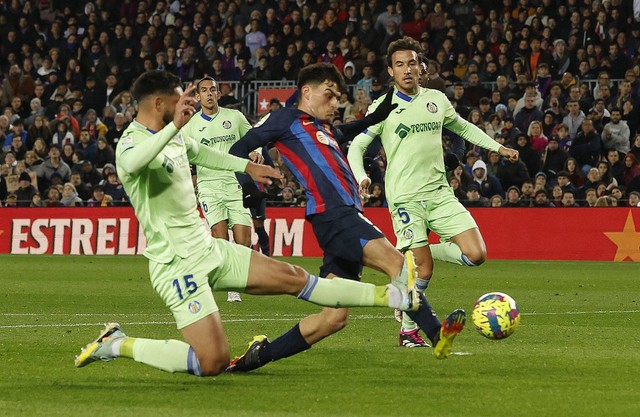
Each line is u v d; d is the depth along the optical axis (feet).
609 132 196.13
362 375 64.23
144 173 58.59
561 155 191.72
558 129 195.62
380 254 62.08
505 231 183.62
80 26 261.65
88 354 60.39
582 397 56.44
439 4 228.84
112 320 97.19
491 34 221.05
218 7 248.32
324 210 63.77
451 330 59.88
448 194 83.76
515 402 55.01
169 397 56.44
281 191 200.34
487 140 85.76
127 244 199.82
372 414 51.83
